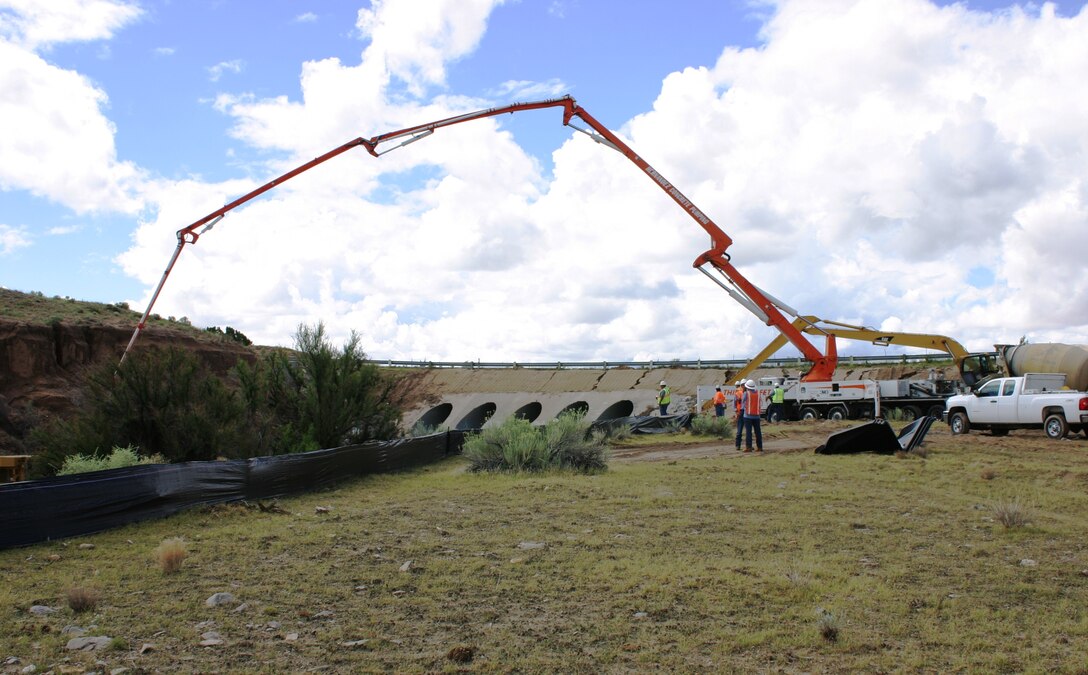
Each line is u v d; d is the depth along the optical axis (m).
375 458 17.36
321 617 6.22
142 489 10.59
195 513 11.16
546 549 8.71
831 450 19.70
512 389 69.25
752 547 8.77
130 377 16.55
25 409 33.47
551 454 17.80
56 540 9.38
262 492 12.91
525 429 18.70
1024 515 10.05
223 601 6.62
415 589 7.07
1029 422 25.05
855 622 6.05
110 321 45.72
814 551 8.53
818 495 12.70
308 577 7.47
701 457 20.72
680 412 44.72
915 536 9.33
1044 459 18.16
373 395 22.97
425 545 8.95
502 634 5.82
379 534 9.67
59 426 16.84
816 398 39.38
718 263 36.22
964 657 5.29
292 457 13.73
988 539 9.13
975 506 11.50
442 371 74.81
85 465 13.60
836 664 5.20
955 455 19.16
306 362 21.20
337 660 5.27
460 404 68.00
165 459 16.22
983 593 6.81
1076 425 23.89
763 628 5.92
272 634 5.79
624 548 8.75
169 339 44.59
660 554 8.45
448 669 5.11
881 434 19.39
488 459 18.05
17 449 29.17
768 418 40.44
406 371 74.81
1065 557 8.16
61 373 38.44
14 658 5.20
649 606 6.47
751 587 7.00
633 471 16.94
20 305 43.69
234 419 17.86
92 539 9.50
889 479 14.68
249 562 8.13
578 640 5.69
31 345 37.44
